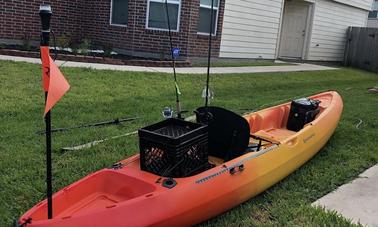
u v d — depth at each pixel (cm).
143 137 374
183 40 1291
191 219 358
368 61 2025
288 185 472
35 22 1216
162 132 384
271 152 450
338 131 695
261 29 1616
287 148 477
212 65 1341
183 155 370
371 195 457
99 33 1336
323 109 655
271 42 1686
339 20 2047
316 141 545
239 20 1505
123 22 1295
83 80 900
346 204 433
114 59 1136
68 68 973
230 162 404
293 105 619
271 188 463
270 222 389
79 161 494
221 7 1398
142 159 379
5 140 539
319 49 1973
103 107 731
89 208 345
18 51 1055
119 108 734
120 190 364
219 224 383
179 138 362
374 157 572
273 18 1662
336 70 1706
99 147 541
